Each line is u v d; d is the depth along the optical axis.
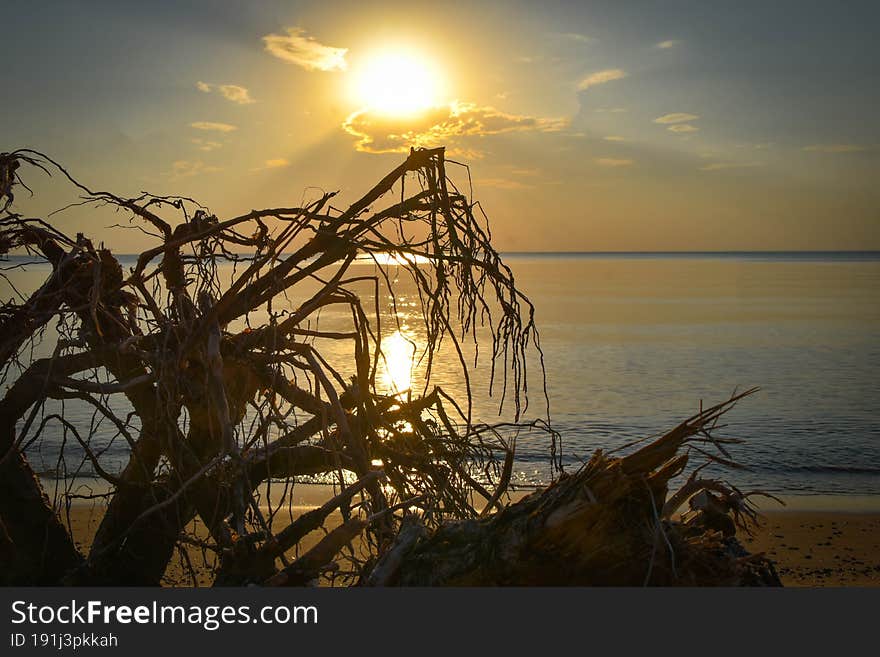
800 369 23.86
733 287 86.31
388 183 3.94
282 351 4.53
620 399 18.39
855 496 10.50
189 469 4.12
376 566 3.30
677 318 43.59
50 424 12.62
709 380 21.58
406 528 3.45
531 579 2.97
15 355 4.16
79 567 3.98
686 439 2.91
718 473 11.93
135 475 4.33
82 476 9.93
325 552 3.36
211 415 4.14
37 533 4.01
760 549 7.96
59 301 4.34
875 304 56.06
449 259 3.82
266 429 3.98
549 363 24.78
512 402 17.67
